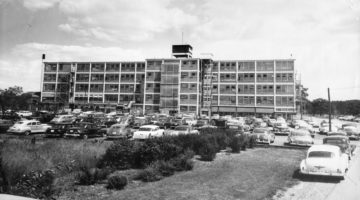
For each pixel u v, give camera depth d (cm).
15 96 6056
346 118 8331
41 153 1571
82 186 1088
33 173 1070
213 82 7838
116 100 8281
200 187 1090
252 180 1216
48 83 8731
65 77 8625
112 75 8388
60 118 3853
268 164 1614
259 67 7569
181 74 7694
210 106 7606
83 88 8525
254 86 7550
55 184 1052
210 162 1672
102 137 2930
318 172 1257
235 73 7725
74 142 2095
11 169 1059
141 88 8112
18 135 2792
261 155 1986
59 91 8612
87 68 8550
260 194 1012
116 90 8319
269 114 7356
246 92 7588
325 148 1359
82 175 1136
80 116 4616
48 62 8781
